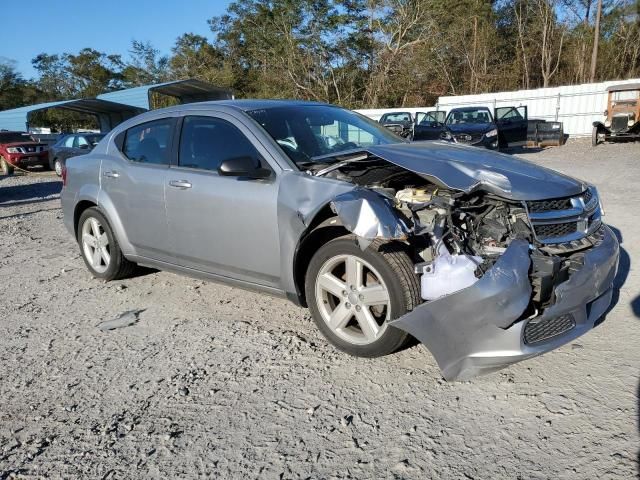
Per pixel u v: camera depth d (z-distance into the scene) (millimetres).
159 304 4633
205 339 3871
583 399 2852
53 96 72812
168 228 4367
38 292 5180
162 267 4645
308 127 4188
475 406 2855
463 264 2908
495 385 3045
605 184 10062
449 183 3137
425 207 3180
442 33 39750
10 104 69000
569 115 24609
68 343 3938
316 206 3342
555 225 3123
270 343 3744
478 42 39531
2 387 3328
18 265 6305
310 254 3662
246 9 44938
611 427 2602
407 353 3465
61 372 3490
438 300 2867
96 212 5082
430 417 2781
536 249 2967
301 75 41500
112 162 4895
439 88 41531
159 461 2555
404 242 3141
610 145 19312
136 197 4582
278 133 3969
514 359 2826
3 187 15750
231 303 4562
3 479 2480
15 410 3064
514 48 41625
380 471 2408
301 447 2607
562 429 2615
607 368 3150
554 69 38969
